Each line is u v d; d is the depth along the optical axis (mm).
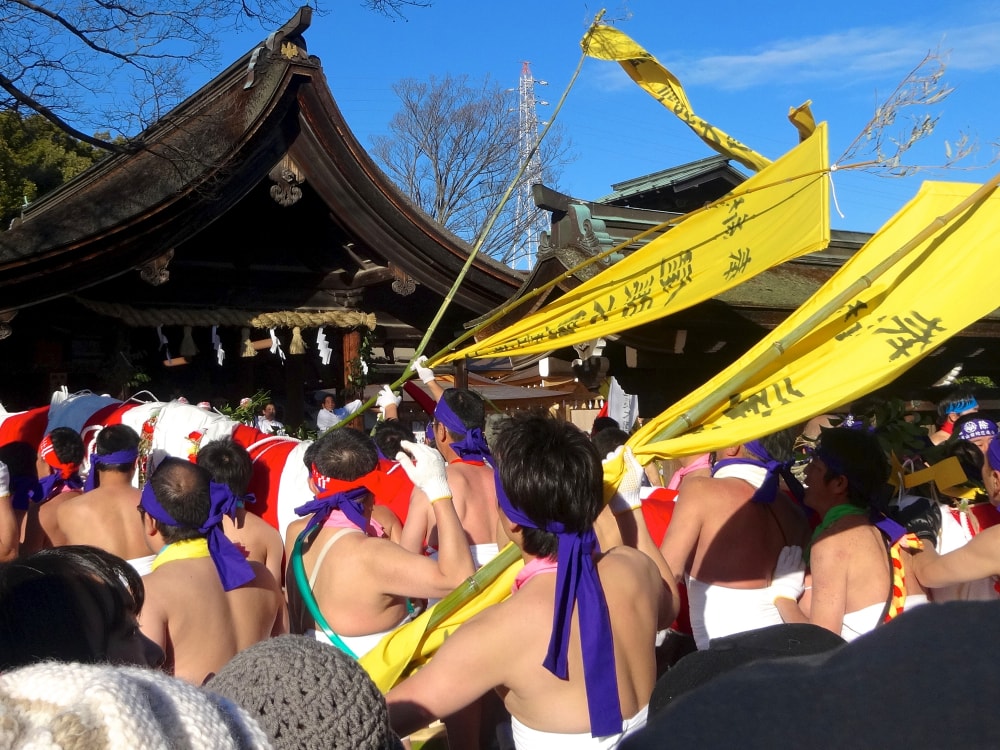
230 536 3965
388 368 13719
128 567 1960
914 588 3270
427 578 3264
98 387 10438
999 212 2904
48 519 5086
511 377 16734
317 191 9672
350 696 1615
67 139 19016
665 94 5273
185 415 5914
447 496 3246
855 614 3092
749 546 3580
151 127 9812
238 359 11461
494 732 3754
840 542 3135
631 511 2785
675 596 2775
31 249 8352
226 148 9008
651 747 875
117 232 8703
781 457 3705
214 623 3275
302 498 5125
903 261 2979
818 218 3598
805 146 3764
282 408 12227
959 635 838
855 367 2785
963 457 4055
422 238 10141
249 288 10562
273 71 9211
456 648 2271
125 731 907
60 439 5508
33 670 1003
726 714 862
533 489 2262
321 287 10898
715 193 12844
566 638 2201
